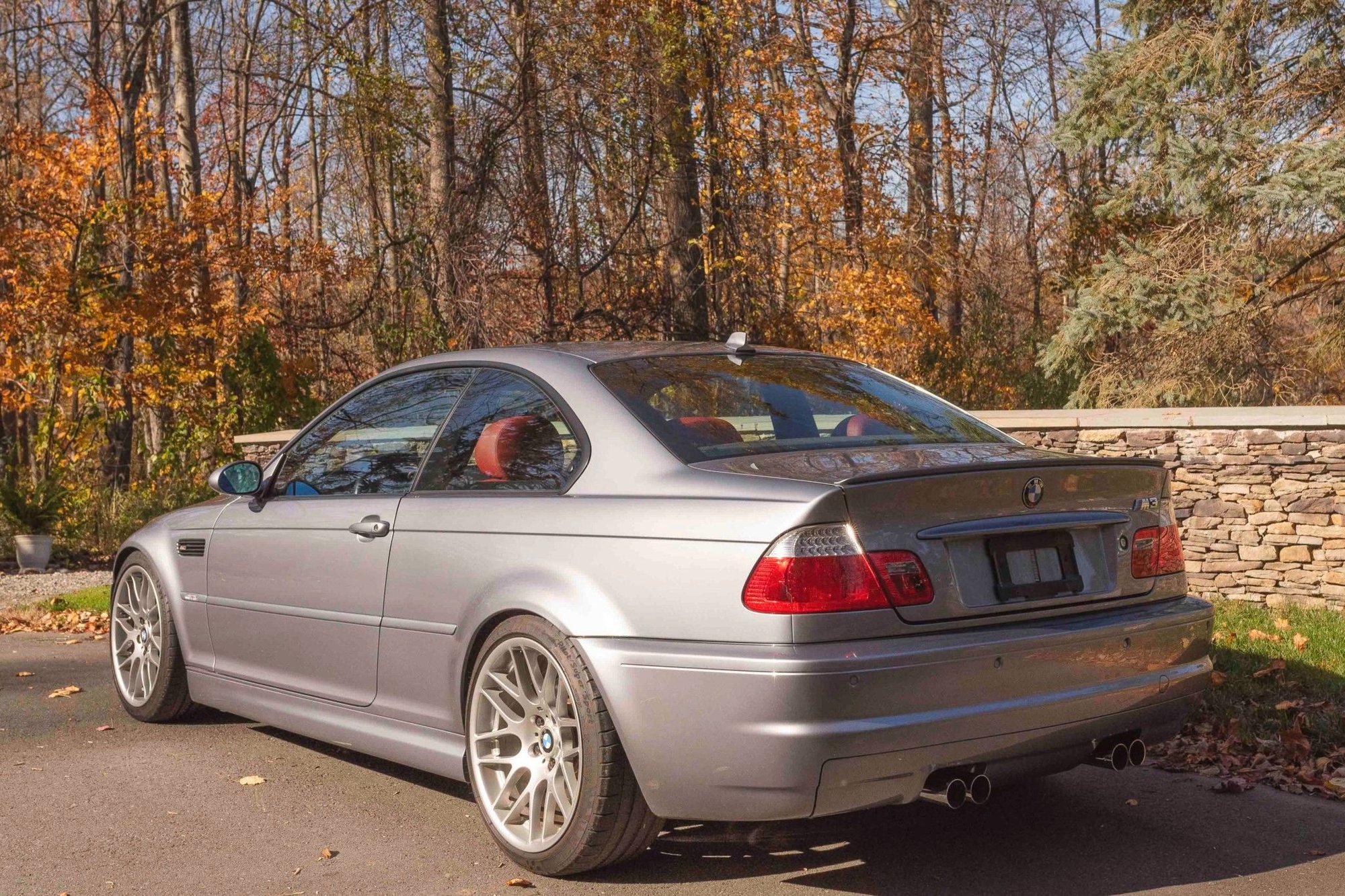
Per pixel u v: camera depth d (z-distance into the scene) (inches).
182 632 218.7
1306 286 634.8
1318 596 321.4
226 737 218.4
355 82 745.0
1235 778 188.4
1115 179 680.4
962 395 730.8
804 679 126.7
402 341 738.8
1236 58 592.7
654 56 681.0
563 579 146.7
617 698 138.9
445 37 717.3
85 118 689.0
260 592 198.1
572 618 143.6
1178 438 342.3
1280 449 326.6
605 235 724.0
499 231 690.8
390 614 171.8
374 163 829.8
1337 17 591.2
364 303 807.1
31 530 545.6
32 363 631.2
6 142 642.2
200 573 212.8
